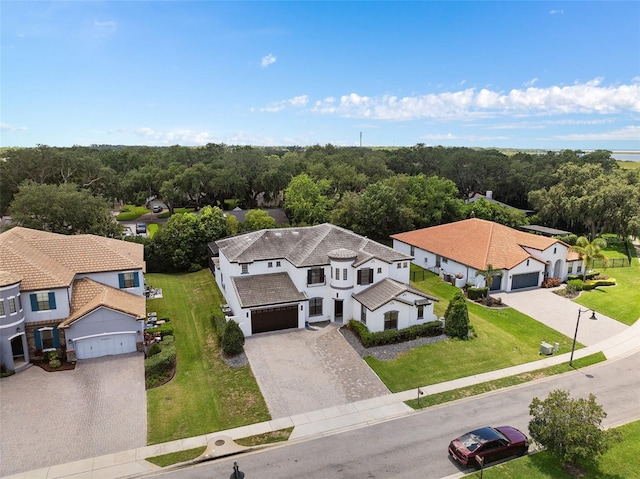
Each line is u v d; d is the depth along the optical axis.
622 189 66.44
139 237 56.03
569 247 50.28
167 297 44.56
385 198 67.31
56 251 36.53
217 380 28.98
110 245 40.72
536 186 96.38
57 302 31.27
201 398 26.95
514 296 45.53
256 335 35.56
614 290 48.09
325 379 29.20
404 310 35.28
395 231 70.56
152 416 25.11
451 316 35.50
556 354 33.34
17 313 29.59
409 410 25.98
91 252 37.38
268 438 23.33
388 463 21.44
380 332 34.31
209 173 98.38
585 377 30.02
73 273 34.75
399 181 74.25
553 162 116.56
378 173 105.50
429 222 72.44
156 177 101.56
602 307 42.84
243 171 104.94
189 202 107.19
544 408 21.36
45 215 55.31
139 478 20.47
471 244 51.38
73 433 23.53
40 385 28.08
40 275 31.34
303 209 72.06
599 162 114.12
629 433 23.73
